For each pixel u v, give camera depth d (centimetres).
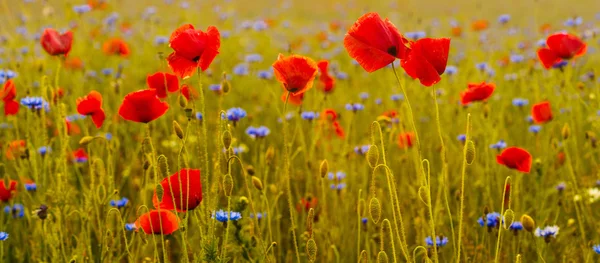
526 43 823
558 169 398
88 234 281
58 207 284
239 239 265
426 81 187
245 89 625
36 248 308
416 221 313
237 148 365
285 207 364
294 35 1077
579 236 321
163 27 940
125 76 600
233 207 287
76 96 503
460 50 827
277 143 462
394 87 549
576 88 473
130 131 483
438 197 303
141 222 219
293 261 332
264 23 898
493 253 323
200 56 205
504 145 371
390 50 184
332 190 363
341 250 316
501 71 652
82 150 373
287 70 210
